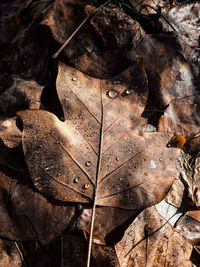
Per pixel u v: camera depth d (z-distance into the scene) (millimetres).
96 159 235
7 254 234
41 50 287
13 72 291
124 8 302
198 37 297
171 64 282
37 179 228
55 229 232
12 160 242
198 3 302
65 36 280
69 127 240
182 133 277
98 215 235
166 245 235
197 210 254
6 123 251
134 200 232
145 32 287
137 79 257
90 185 231
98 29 279
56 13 281
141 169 236
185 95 283
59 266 231
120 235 234
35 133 233
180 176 263
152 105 278
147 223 236
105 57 279
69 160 232
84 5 281
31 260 234
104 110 247
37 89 272
